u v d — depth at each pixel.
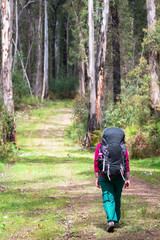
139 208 6.57
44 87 53.34
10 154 18.14
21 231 5.60
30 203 7.68
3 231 5.59
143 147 17.06
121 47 33.16
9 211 7.03
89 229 5.46
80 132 25.50
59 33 78.62
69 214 6.51
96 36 27.02
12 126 20.48
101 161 5.17
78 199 7.88
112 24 29.89
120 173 5.11
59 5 72.00
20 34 64.56
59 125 32.84
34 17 63.47
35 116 38.34
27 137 27.28
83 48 25.59
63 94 62.75
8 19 20.44
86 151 21.25
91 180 10.72
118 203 5.40
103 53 23.22
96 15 22.97
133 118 19.27
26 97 47.66
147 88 20.86
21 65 51.78
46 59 55.72
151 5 22.67
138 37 34.75
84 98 28.06
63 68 77.12
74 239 5.02
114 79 30.16
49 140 26.05
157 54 22.58
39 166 14.55
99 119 23.28
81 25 26.66
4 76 20.38
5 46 20.17
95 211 6.58
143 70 22.11
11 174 12.70
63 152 20.53
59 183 10.57
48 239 5.11
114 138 5.21
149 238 4.80
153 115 19.19
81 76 38.59
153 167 13.93
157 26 22.08
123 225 5.54
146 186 9.31
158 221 5.65
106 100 28.77
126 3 31.77
